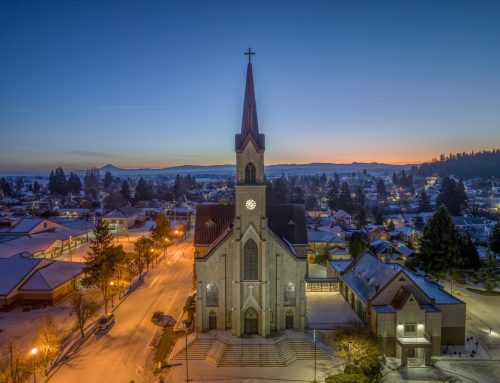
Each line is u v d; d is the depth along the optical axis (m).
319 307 72.56
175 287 86.62
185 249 128.12
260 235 59.16
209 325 61.97
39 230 124.56
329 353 56.41
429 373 52.00
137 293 82.44
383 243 115.00
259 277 59.50
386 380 50.16
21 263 80.69
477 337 62.41
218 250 60.75
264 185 58.69
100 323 64.38
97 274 73.00
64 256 115.75
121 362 53.97
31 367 49.97
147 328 64.75
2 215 187.75
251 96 58.91
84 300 76.50
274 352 55.47
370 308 59.34
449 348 58.78
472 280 92.31
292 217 73.94
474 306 75.81
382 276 66.12
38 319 68.81
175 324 65.75
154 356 55.75
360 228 163.25
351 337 54.59
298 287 61.25
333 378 42.56
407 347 53.75
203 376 50.75
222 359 54.22
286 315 62.12
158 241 115.31
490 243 115.06
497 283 87.69
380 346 56.53
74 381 49.09
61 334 62.09
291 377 50.62
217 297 61.41
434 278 91.88
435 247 91.88
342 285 79.31
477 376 51.28
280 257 60.97
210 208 75.75
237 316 59.00
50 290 74.56
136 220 181.00
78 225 163.00
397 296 58.91
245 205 59.09
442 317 59.28
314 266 107.31
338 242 116.88
